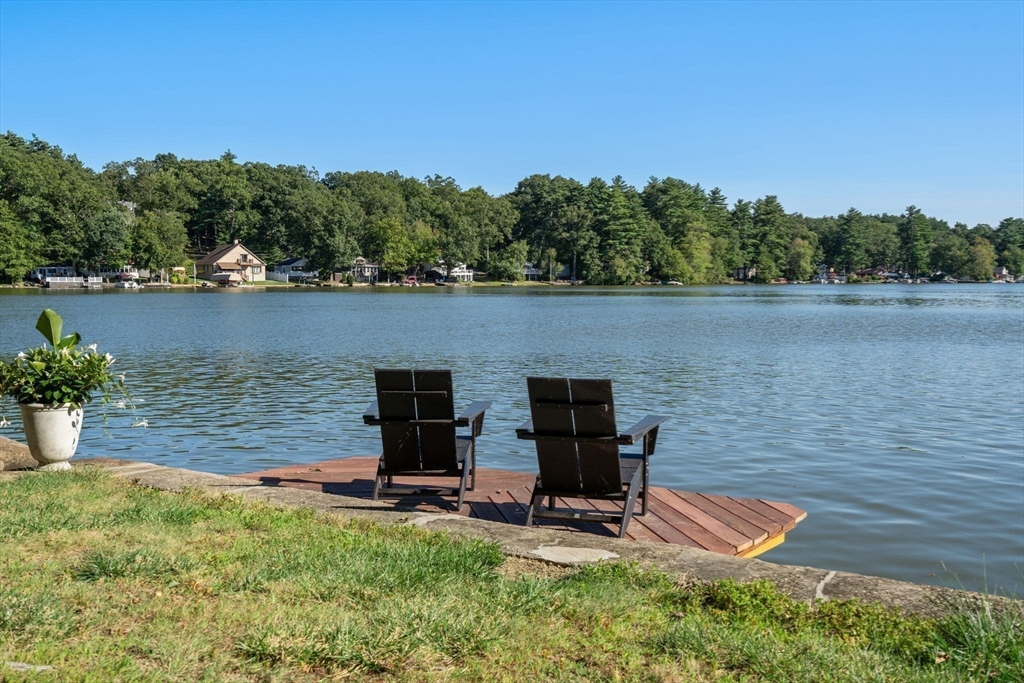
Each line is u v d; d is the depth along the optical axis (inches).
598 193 5428.2
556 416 252.1
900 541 307.4
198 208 5669.3
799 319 1993.1
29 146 5172.2
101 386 319.3
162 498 255.4
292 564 188.5
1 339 1280.8
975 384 793.6
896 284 7017.7
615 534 262.4
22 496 253.4
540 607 165.2
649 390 745.6
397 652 140.6
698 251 5639.8
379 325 1716.3
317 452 484.4
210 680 127.6
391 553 197.8
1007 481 403.5
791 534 314.7
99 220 4202.8
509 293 4190.5
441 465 289.3
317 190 6314.0
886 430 545.3
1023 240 7632.9
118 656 133.9
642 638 152.3
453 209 5851.4
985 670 136.4
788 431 539.5
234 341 1299.2
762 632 153.8
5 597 155.7
